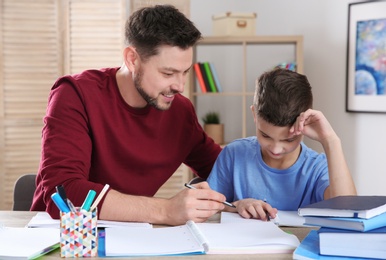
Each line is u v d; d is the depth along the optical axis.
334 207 1.28
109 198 1.54
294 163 1.84
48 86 3.78
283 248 1.31
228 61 4.31
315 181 1.82
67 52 3.77
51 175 1.62
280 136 1.65
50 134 1.72
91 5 3.75
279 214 1.71
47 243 1.34
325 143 1.70
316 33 3.99
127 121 1.88
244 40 3.85
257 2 4.25
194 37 1.68
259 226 1.50
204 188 1.63
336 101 3.89
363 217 1.23
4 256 1.25
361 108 3.71
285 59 4.20
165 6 1.70
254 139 1.96
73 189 1.56
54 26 3.76
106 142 1.86
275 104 1.62
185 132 2.02
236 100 4.35
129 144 1.89
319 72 3.99
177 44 1.66
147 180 1.94
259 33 4.25
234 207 1.60
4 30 3.72
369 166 3.69
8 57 3.74
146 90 1.73
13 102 3.76
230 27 3.87
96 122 1.82
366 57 3.66
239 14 3.87
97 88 1.85
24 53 3.74
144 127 1.90
